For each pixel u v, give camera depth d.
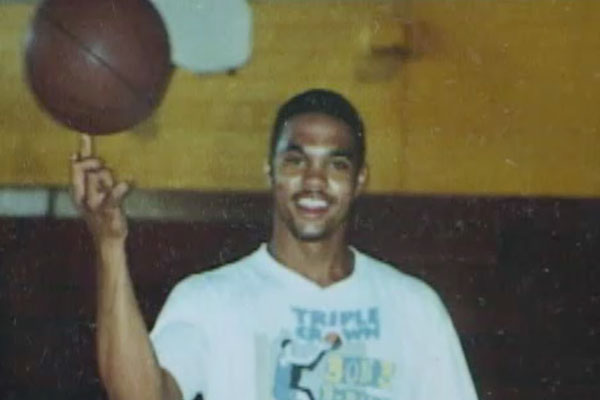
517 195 2.97
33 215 3.02
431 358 2.79
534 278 2.97
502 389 2.97
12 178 3.04
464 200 2.96
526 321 2.97
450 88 2.97
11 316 3.03
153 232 2.94
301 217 2.80
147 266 2.93
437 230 2.95
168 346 2.72
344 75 2.96
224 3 2.96
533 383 2.97
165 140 2.97
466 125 2.97
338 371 2.76
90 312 3.01
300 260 2.80
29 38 2.60
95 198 2.51
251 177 2.95
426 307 2.81
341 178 2.82
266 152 2.96
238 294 2.78
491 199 2.96
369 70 2.96
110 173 2.51
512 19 2.98
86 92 2.56
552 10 2.97
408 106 2.97
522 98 2.98
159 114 2.97
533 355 2.97
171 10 2.96
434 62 2.97
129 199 2.95
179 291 2.79
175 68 2.97
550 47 2.98
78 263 3.01
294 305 2.77
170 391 2.68
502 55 2.98
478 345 2.97
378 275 2.81
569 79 2.98
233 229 2.93
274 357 2.75
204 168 2.96
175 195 2.95
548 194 2.97
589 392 2.97
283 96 2.96
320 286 2.79
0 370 3.03
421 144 2.96
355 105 2.96
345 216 2.82
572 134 2.98
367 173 2.95
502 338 2.97
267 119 2.96
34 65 2.58
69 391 3.01
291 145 2.82
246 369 2.74
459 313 2.96
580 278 2.96
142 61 2.58
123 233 2.55
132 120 2.60
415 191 2.96
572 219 2.97
